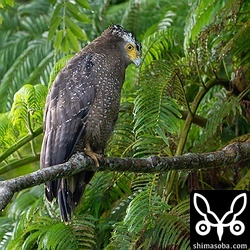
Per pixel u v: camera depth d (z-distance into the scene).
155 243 12.14
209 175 13.15
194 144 13.39
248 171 12.80
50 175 10.25
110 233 12.80
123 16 17.22
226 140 13.46
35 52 17.73
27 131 13.52
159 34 13.93
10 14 18.72
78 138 11.53
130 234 11.84
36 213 13.02
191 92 14.07
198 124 13.12
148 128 12.28
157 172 11.13
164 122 11.79
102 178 13.17
